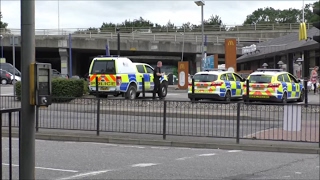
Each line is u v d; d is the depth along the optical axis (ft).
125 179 24.02
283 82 69.72
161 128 39.19
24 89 14.14
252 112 37.58
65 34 191.31
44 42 185.68
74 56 204.44
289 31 226.99
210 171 26.23
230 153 32.86
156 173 25.57
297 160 30.01
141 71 77.15
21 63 14.11
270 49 153.07
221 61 217.15
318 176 24.98
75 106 41.37
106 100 40.52
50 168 26.96
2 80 146.41
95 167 27.30
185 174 25.36
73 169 26.68
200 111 38.75
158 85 78.07
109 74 71.92
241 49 195.31
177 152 33.14
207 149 34.76
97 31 212.02
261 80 68.74
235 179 24.17
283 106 36.09
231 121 37.58
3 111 15.88
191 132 38.99
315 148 33.09
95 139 38.24
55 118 42.09
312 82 99.76
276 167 27.53
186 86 103.81
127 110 40.27
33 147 14.38
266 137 37.11
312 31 140.67
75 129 41.22
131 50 180.75
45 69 14.38
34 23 14.11
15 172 25.57
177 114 39.19
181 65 104.12
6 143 34.14
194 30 230.89
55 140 39.11
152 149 34.55
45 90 14.38
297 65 127.24
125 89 72.74
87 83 80.07
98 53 212.23
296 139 35.78
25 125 14.25
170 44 187.73
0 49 196.34
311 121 35.35
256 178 24.41
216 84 70.49
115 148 34.88
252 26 233.55
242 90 76.59
